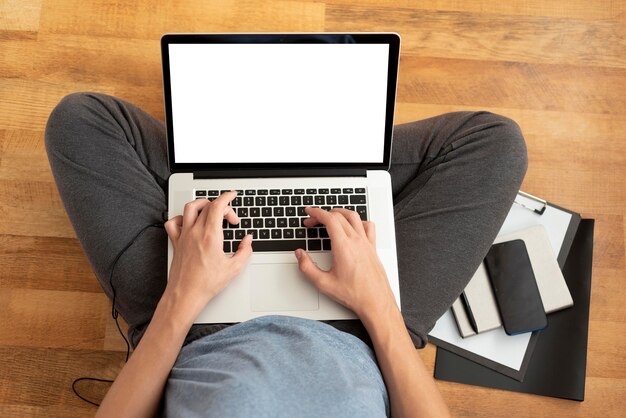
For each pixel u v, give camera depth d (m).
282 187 0.86
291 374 0.58
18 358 1.06
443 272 0.90
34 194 1.11
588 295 1.09
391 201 0.87
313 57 0.84
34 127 1.13
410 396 0.68
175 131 0.86
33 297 1.08
